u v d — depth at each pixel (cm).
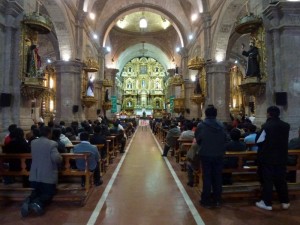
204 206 525
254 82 877
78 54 1639
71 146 708
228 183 579
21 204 532
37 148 491
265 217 471
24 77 852
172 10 2422
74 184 611
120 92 4703
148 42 3503
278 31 838
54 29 1534
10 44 812
